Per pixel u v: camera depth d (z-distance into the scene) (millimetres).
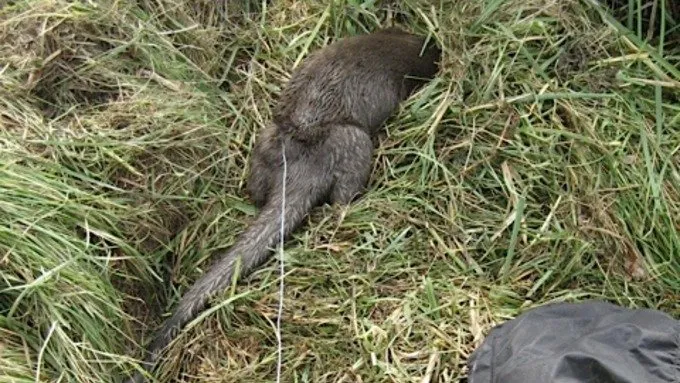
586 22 2180
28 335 1727
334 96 2090
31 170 1876
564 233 1907
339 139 2039
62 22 2123
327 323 1824
